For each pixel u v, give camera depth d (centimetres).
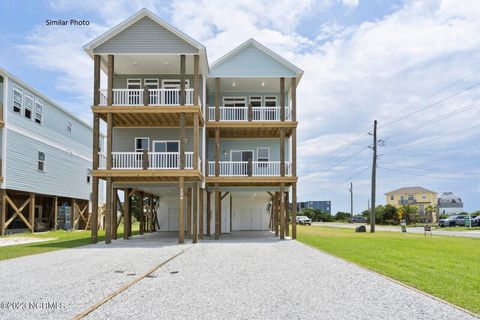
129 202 2317
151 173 1842
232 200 3222
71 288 795
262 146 2522
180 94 1894
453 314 623
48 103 2892
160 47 1900
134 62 2058
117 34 1903
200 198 2109
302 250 1535
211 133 2400
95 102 1873
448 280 895
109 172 1839
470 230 3650
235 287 813
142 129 2252
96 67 1889
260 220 3216
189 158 1998
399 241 2066
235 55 2234
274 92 2514
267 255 1367
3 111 2312
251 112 2203
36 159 2698
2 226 2303
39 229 2862
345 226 4725
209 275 956
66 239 2112
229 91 2508
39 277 920
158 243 1845
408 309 650
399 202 8381
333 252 1459
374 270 1035
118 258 1269
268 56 2230
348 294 754
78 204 3581
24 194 2822
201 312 624
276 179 2133
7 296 727
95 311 627
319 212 7581
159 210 3136
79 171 3478
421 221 6272
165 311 628
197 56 1906
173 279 902
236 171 2425
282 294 751
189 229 2134
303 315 611
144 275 945
